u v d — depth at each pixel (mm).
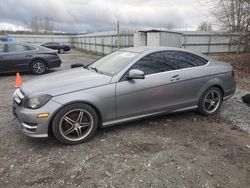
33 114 3385
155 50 4395
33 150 3504
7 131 4137
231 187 2750
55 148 3564
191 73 4559
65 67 13172
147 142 3762
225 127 4441
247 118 4898
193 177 2906
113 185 2744
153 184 2766
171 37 18766
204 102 4816
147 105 4160
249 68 12141
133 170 3025
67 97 3512
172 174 2955
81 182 2797
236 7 12555
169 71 4359
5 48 9695
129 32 22219
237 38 13281
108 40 25141
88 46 34781
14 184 2758
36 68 10305
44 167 3084
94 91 3682
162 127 4344
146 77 4109
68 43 48531
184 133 4121
